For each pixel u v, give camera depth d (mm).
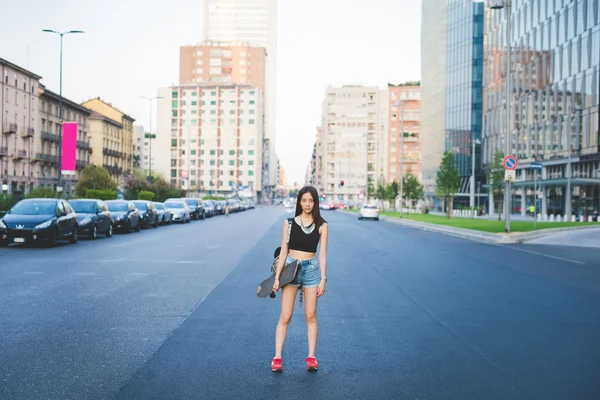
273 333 7172
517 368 5684
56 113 83438
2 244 20172
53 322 7633
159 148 152875
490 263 16000
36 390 4844
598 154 44625
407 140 139750
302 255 5598
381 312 8695
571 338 7020
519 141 60688
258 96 153125
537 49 56188
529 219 50625
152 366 5633
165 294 10180
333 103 166125
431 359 6020
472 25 79812
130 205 30844
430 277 12914
